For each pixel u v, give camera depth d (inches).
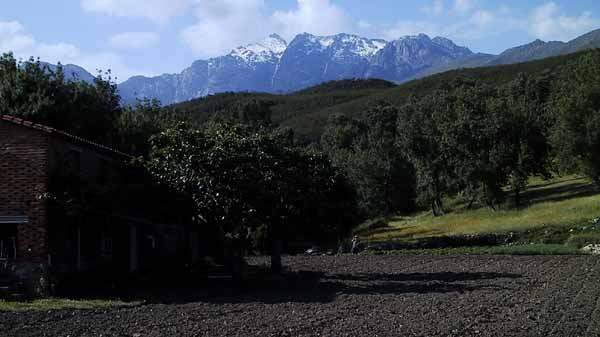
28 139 1062.4
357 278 1240.2
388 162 2913.4
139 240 1437.0
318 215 1274.6
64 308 842.8
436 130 2847.0
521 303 823.7
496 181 2551.7
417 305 828.0
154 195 1153.4
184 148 1144.8
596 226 1926.7
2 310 818.2
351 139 4362.7
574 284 1018.7
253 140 1154.0
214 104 7101.4
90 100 1742.1
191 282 1206.9
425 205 3014.3
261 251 1961.1
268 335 623.8
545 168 2664.9
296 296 963.3
